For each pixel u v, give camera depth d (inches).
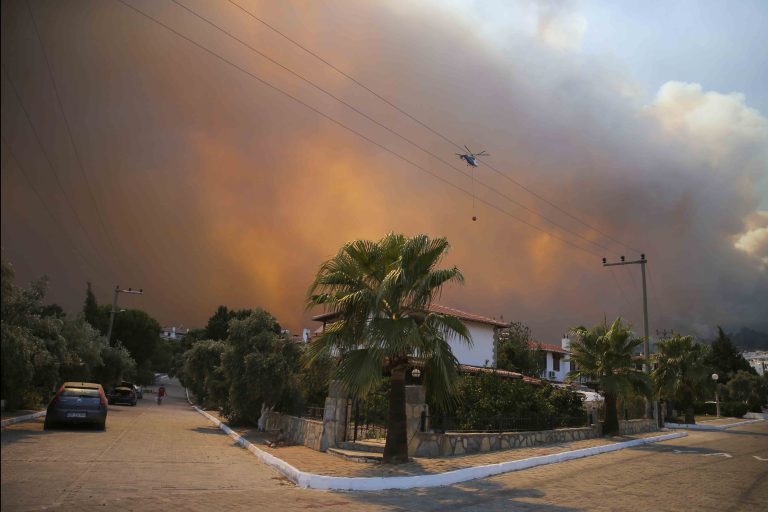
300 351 883.4
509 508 354.0
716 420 1872.5
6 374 597.3
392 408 528.7
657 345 1517.0
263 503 334.6
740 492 443.5
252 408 923.4
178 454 548.1
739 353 3129.9
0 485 323.9
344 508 333.7
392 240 538.0
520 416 761.6
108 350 1424.7
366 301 497.4
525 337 1887.3
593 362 935.0
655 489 447.2
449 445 593.9
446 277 507.5
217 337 2203.5
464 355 1294.3
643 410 1295.5
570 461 626.2
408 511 334.3
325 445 624.7
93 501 304.8
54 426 710.5
